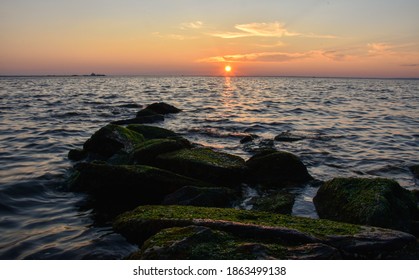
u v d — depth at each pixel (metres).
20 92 65.50
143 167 11.15
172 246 6.30
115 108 36.19
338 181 9.73
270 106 42.38
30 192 11.14
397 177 13.59
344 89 106.56
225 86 119.06
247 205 10.16
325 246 6.34
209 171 11.54
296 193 11.30
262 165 12.39
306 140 20.36
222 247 6.34
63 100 46.53
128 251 7.56
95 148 14.96
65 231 8.48
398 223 8.07
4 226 8.72
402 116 34.09
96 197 10.91
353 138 21.91
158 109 32.44
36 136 20.91
